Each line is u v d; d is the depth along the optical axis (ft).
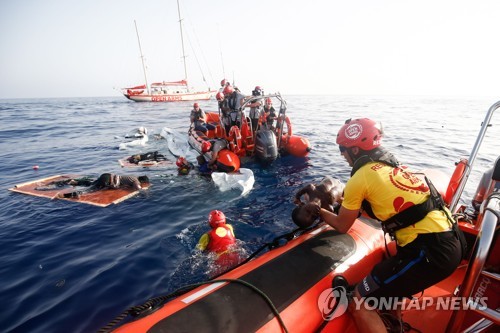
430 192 5.61
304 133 47.34
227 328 5.17
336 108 111.34
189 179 24.76
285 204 19.11
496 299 6.42
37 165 30.91
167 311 5.54
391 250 8.48
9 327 9.43
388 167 5.84
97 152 36.83
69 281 11.66
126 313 5.98
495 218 5.02
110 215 17.87
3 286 11.43
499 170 6.85
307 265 6.84
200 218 17.24
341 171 26.40
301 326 5.65
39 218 17.56
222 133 33.04
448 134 45.11
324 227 8.59
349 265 7.19
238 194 21.06
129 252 13.66
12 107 155.22
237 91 31.17
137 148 38.88
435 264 5.14
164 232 15.60
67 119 79.97
